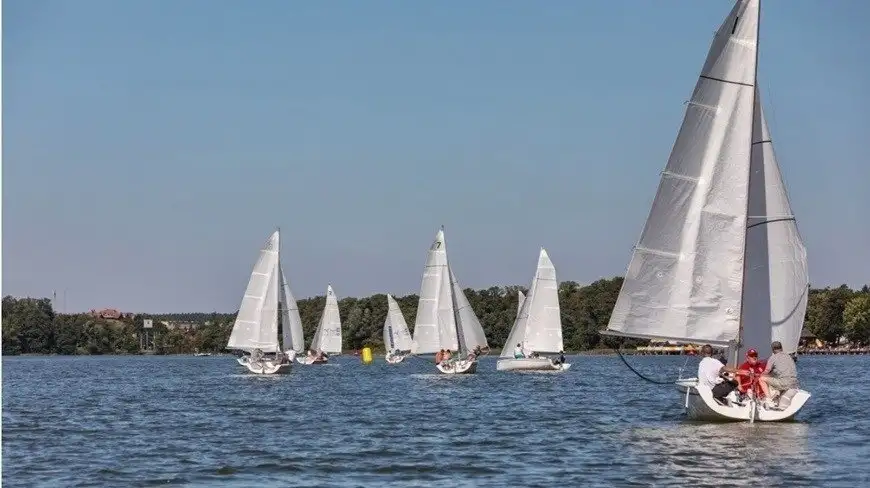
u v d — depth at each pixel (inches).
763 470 2092.8
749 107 2741.1
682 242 2790.4
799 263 2810.0
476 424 3169.3
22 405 4266.7
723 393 2783.0
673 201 2792.8
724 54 2748.5
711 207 2768.2
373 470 2203.5
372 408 3934.5
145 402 4441.4
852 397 4264.3
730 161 2758.4
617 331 2849.4
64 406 4192.9
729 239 2758.4
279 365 7411.4
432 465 2258.9
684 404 3009.4
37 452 2541.8
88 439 2829.7
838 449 2365.9
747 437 2573.8
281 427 3139.8
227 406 4121.6
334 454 2455.7
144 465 2299.5
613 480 2017.7
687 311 2787.9
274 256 7372.1
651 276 2815.0
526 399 4389.8
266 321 7377.0
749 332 2822.3
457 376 6968.5
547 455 2379.4
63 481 2086.6
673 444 2487.7
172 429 3102.9
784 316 2805.1
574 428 2960.1
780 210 2810.0
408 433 2915.8
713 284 2773.1
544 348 7554.1
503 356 7642.7
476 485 1999.3
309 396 4813.0
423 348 7140.8
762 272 2815.0
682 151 2783.0
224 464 2303.2
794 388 2775.6
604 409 3683.6
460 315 7480.3
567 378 6584.6
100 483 2060.8
